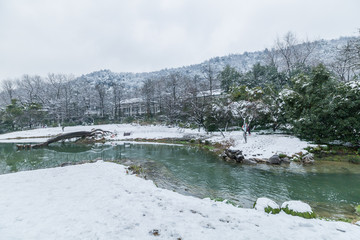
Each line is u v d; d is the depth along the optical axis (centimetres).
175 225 468
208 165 1666
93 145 3194
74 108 6725
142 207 581
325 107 1834
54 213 532
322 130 1902
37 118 6000
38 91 7712
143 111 7156
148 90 6600
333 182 1145
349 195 953
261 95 3111
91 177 974
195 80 6850
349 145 1816
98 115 7119
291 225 483
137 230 438
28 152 2561
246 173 1391
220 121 3362
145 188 805
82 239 395
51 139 3328
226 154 1919
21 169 1606
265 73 4475
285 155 1731
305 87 2153
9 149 2886
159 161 1847
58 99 6962
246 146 2111
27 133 4738
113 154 2291
